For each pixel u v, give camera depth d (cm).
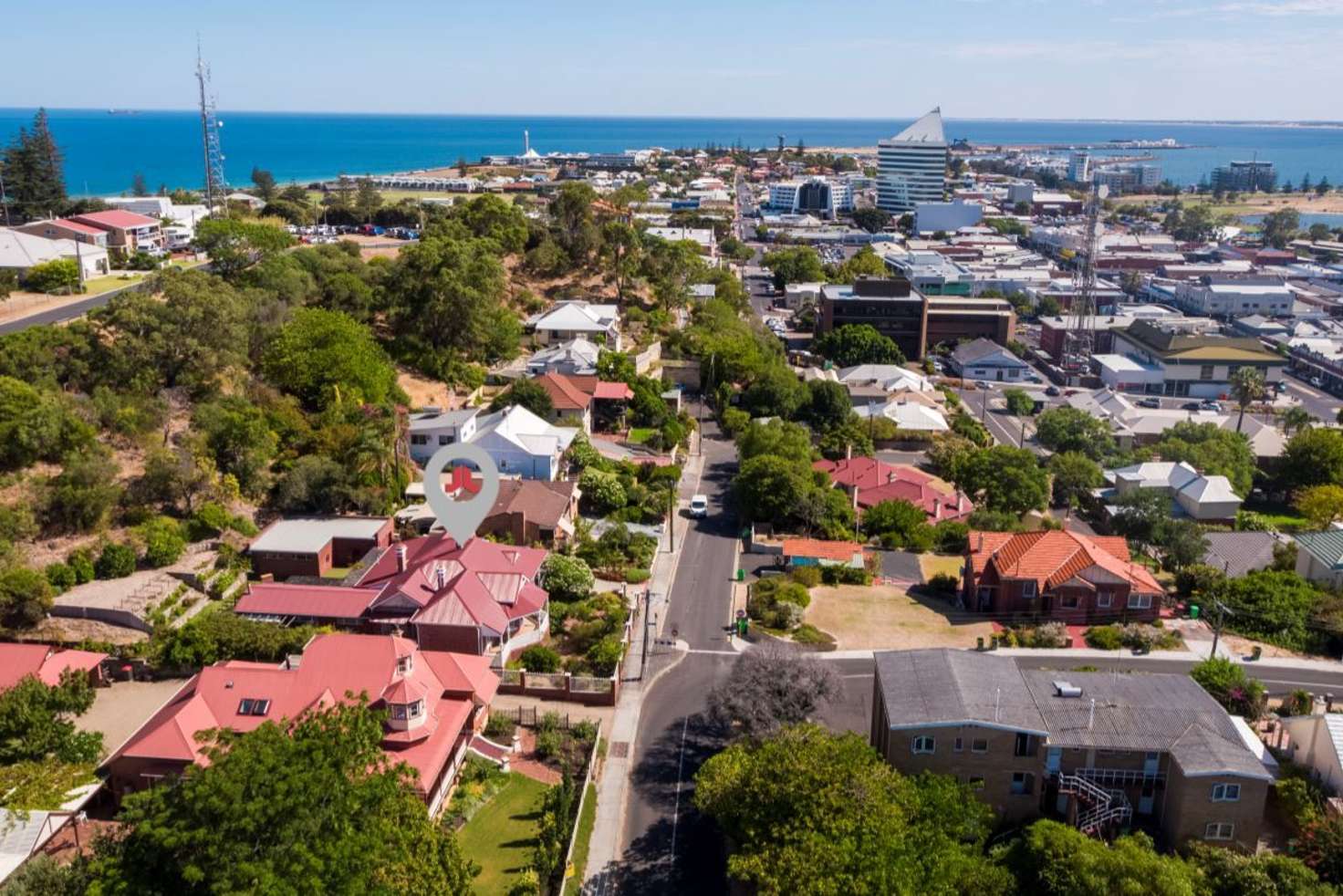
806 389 15662
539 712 7275
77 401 9294
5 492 8394
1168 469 12706
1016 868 5328
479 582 7906
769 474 10956
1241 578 9431
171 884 4234
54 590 7788
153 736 5906
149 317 10044
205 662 7250
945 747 5941
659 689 7669
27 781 5491
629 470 11956
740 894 5525
